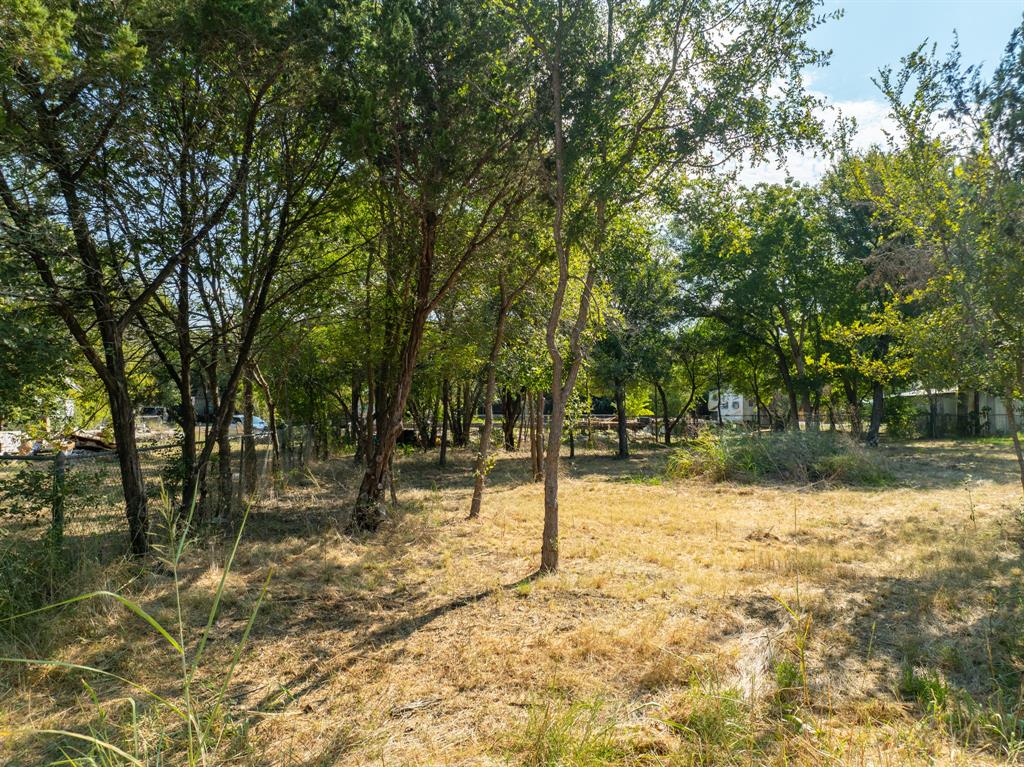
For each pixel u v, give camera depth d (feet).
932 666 15.46
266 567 25.14
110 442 51.39
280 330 32.86
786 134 22.93
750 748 11.45
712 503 42.45
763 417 147.02
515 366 45.65
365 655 16.63
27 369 18.71
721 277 86.33
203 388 38.63
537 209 28.07
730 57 22.99
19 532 20.07
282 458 47.65
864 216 75.10
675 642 17.03
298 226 29.76
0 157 19.88
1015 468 60.08
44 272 21.68
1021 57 21.72
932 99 25.86
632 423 135.03
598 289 33.65
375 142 24.12
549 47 23.57
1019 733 12.01
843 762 10.68
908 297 31.22
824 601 20.27
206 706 13.69
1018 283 23.18
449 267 33.42
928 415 117.19
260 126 28.12
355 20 23.79
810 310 86.63
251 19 21.95
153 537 25.88
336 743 12.17
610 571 24.49
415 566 25.64
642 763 11.32
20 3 15.52
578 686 14.56
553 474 24.54
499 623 18.90
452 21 23.66
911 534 30.35
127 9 20.75
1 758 11.60
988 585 21.70
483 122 24.44
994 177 23.61
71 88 19.93
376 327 35.76
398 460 73.67
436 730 12.81
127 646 16.83
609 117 22.97
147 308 29.17
